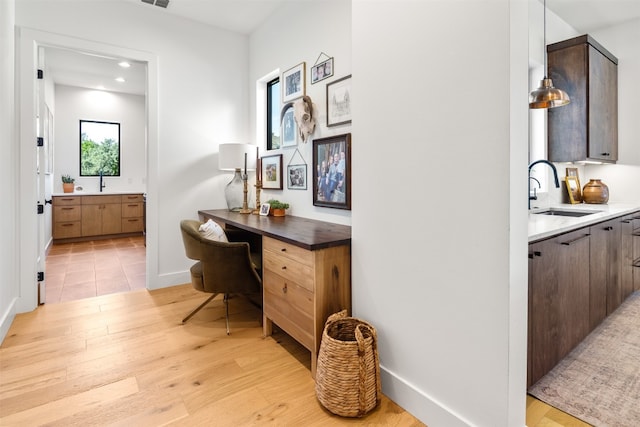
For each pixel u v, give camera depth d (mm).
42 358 2041
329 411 1586
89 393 1708
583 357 2023
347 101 2512
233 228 3150
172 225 3473
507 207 1182
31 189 2748
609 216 2326
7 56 2479
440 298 1413
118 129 6684
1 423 1489
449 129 1351
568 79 2916
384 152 1645
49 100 5207
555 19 3119
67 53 4445
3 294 2357
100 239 6164
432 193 1427
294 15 3096
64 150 6203
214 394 1714
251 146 3482
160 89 3350
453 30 1324
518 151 1196
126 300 3053
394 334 1639
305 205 3045
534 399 1652
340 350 1530
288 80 3205
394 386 1644
